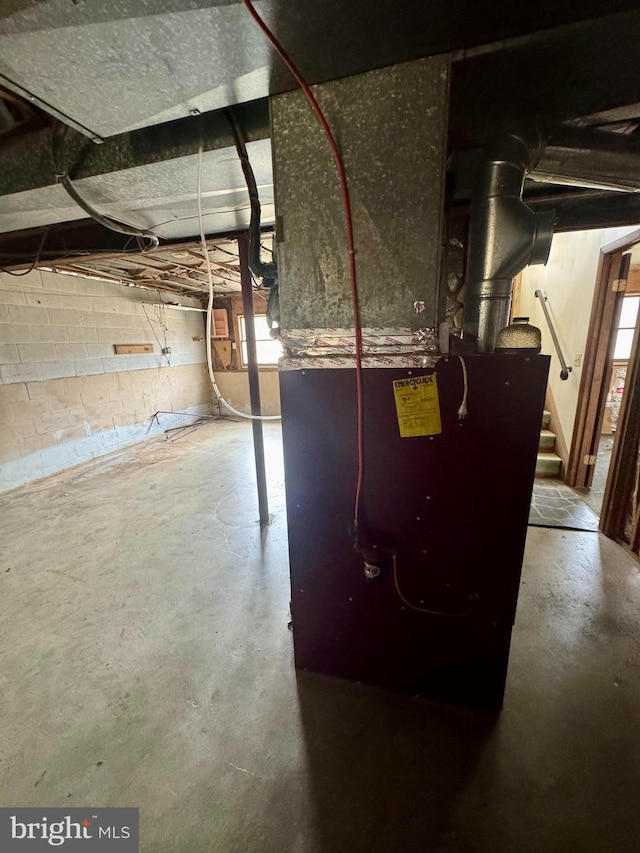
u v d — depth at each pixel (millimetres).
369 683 1419
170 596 1979
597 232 2795
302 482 1288
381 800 1073
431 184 962
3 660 1592
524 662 1517
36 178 1433
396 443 1144
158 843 999
